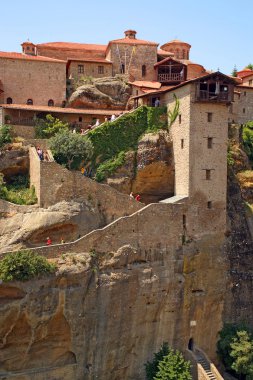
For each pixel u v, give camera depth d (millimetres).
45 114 59500
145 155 53188
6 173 50500
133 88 64250
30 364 41094
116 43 69500
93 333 42625
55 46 72188
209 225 50469
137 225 45719
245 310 52062
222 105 51344
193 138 50031
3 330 38625
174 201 48969
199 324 49531
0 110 55844
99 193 48062
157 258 46750
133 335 45094
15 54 64062
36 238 44062
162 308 46812
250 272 52719
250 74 82438
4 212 44969
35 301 39125
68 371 41969
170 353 44875
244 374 48062
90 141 52094
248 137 63219
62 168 46562
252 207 56156
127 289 44406
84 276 41625
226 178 51938
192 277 48844
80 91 62406
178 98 52469
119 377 44562
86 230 46031
